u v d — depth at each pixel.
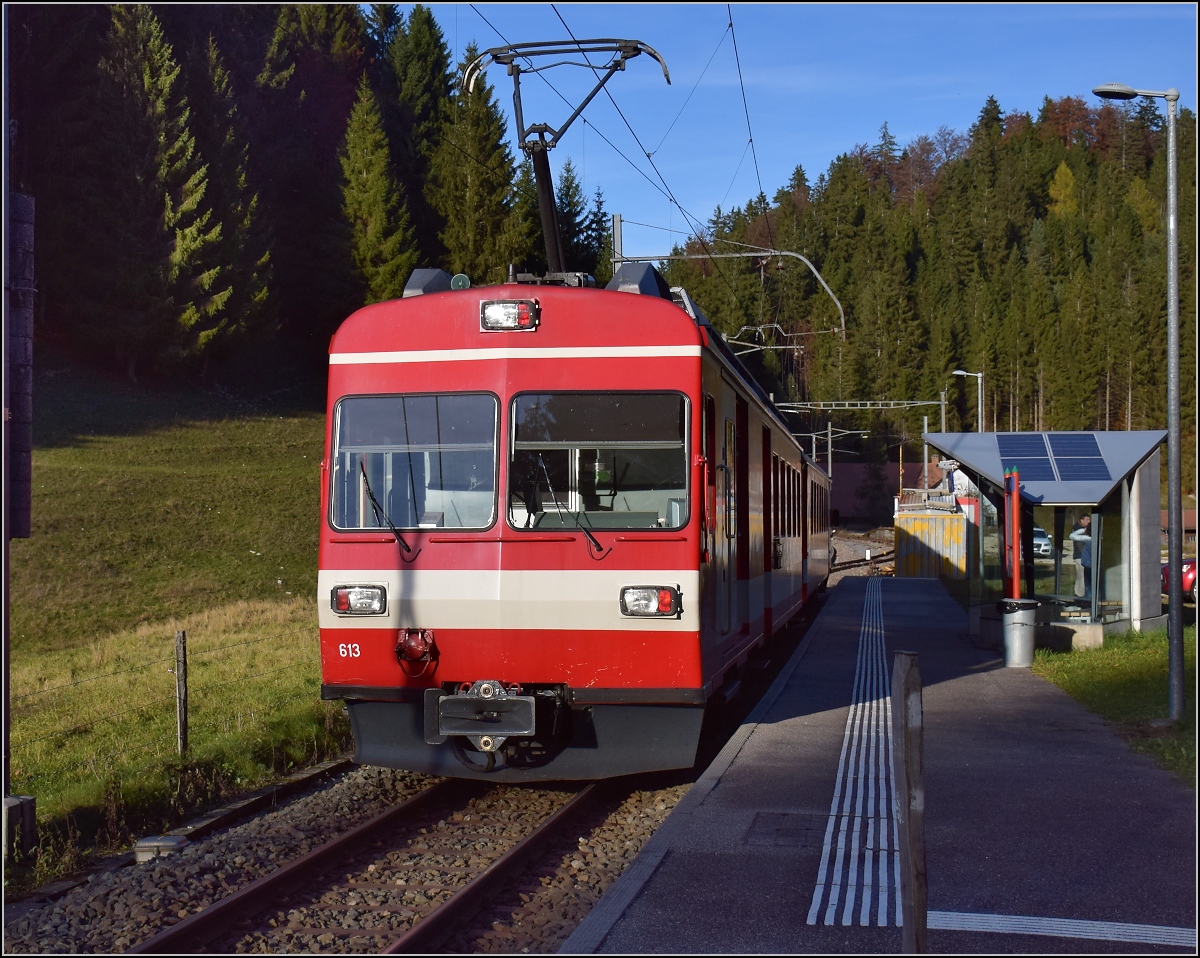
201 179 54.69
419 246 68.88
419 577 8.12
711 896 5.92
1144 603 18.11
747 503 11.16
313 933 5.75
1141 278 103.62
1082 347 99.88
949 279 118.38
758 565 12.13
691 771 9.72
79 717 12.16
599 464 8.13
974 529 22.75
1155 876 6.21
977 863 6.45
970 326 110.94
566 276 9.05
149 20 54.44
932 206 139.38
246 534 34.78
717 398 9.10
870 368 102.75
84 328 51.38
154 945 5.44
